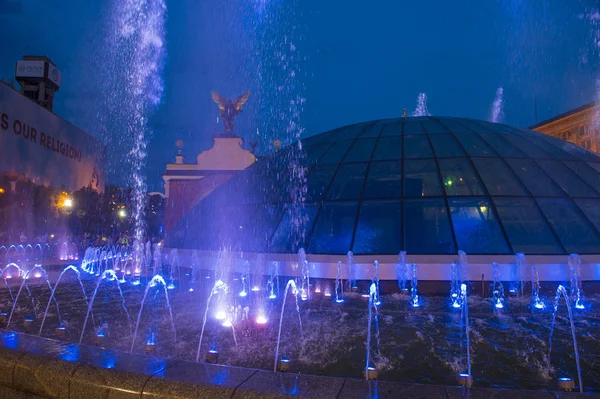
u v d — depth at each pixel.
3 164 27.97
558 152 12.28
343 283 9.30
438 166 11.14
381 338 5.68
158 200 57.44
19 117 29.72
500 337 5.70
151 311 7.44
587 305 7.73
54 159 34.94
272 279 9.84
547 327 6.21
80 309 7.70
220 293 9.23
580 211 10.13
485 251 9.19
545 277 8.76
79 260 19.27
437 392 2.73
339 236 10.13
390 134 13.07
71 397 2.92
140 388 2.78
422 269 9.00
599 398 2.61
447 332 5.97
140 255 19.56
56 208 33.47
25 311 7.58
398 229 9.86
